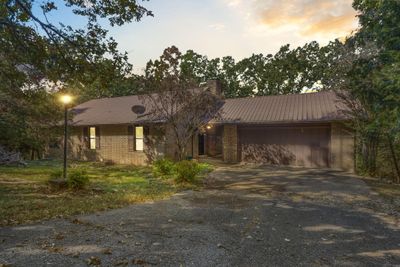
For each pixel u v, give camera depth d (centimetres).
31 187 999
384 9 753
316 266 403
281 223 613
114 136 2000
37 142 1394
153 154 1814
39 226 560
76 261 396
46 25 799
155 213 685
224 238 512
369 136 1281
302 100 1884
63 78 894
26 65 952
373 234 546
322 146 1631
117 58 875
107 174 1415
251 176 1316
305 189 1011
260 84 4606
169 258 418
